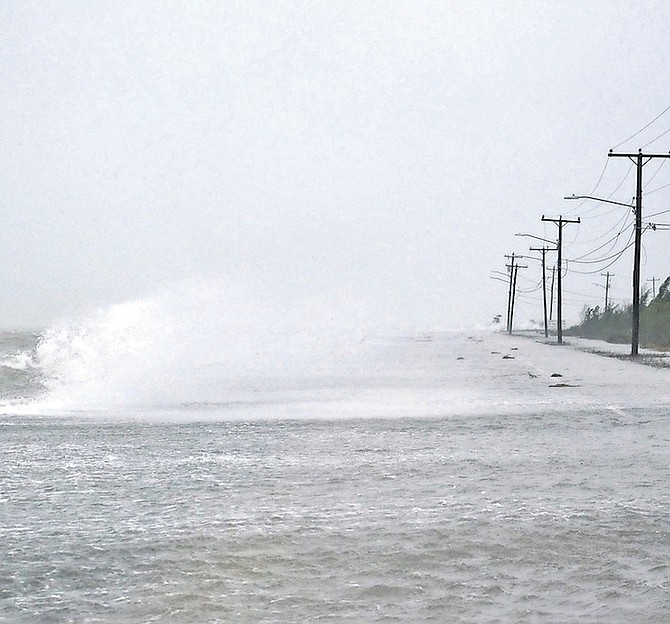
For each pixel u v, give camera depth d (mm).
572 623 17625
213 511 29125
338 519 27469
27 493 33188
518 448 44156
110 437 51812
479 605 18891
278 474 36781
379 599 19422
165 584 20688
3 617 18453
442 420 58250
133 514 28875
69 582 21000
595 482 33938
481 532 25422
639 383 91562
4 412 70125
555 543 24125
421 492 32094
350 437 49688
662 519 26984
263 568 22016
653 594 19531
